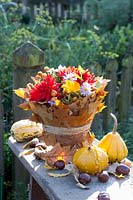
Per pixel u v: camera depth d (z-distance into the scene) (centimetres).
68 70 159
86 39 348
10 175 255
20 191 239
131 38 381
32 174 161
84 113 157
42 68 230
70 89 151
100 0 536
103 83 158
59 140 163
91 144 168
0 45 276
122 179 154
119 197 142
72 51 316
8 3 332
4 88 263
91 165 153
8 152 249
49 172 157
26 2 631
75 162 156
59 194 144
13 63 229
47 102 153
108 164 162
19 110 231
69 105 153
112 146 164
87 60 317
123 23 495
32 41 294
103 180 151
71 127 160
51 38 322
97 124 272
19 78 227
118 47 370
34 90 156
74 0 650
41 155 166
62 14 631
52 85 153
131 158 244
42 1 643
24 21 468
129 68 292
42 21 327
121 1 497
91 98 155
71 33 360
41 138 173
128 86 295
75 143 163
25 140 185
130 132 275
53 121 159
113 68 279
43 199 187
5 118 261
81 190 146
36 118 165
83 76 158
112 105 286
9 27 288
